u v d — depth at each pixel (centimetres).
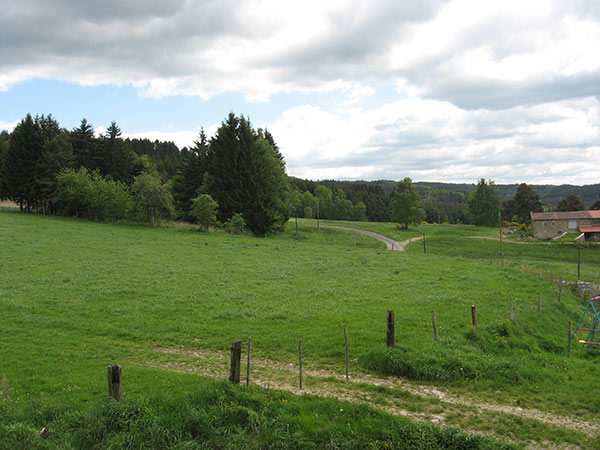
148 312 2447
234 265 3988
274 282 3294
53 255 3984
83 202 6850
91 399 1259
